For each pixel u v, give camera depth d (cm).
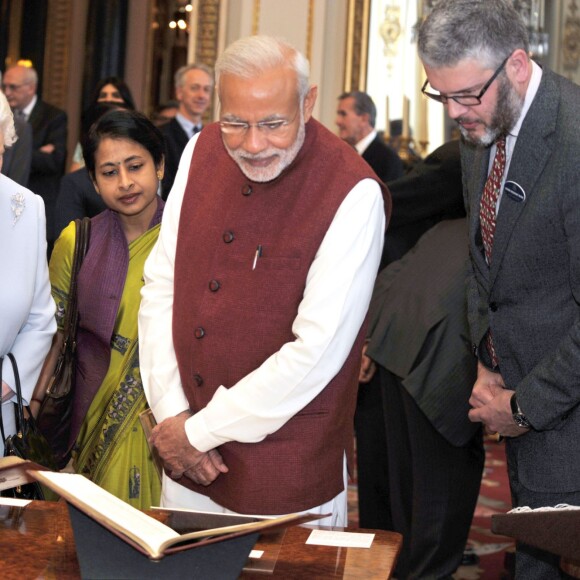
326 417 247
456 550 384
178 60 1036
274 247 248
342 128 652
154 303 267
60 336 315
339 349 240
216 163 266
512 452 274
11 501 217
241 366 249
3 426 279
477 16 227
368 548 195
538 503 261
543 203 241
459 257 378
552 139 242
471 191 269
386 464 416
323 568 184
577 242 238
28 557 183
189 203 265
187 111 676
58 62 1034
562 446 253
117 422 309
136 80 1030
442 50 227
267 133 233
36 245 280
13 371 274
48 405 307
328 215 244
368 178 247
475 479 385
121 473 307
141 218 320
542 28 895
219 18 802
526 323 254
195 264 258
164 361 260
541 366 249
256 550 190
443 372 367
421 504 381
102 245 317
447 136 895
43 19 1028
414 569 383
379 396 415
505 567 394
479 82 228
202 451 243
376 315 393
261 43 233
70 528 199
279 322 247
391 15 877
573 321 250
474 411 270
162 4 1031
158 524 179
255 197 253
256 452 244
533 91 243
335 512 255
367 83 877
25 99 748
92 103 604
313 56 809
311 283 243
